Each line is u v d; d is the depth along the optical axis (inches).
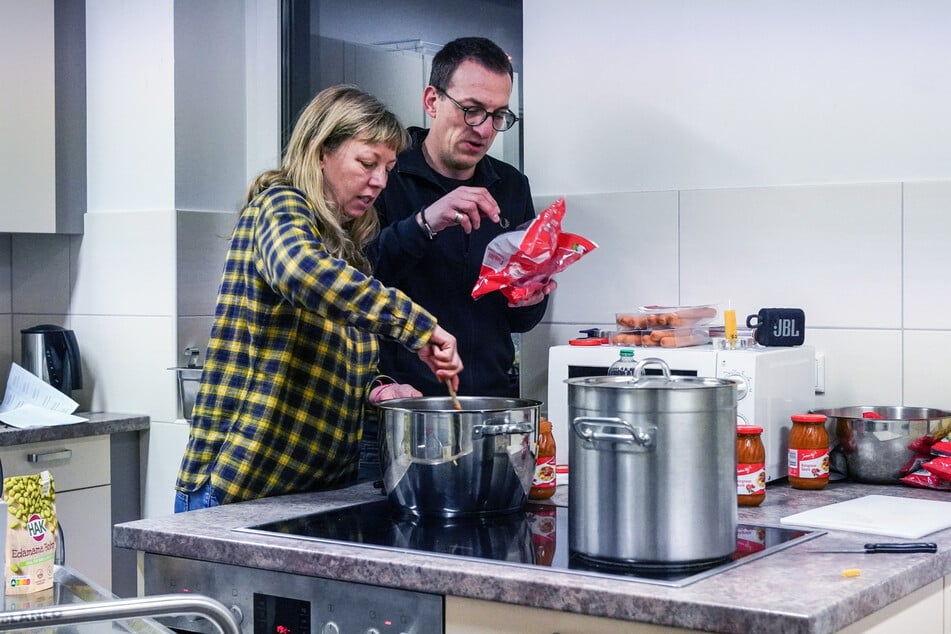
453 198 85.8
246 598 66.1
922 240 87.6
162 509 130.2
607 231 101.0
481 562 59.4
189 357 129.1
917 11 87.4
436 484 70.4
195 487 77.2
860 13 89.6
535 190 105.0
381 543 64.4
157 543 68.6
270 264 68.6
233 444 76.4
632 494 57.1
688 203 97.0
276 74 131.6
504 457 71.3
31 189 131.3
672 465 56.7
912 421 81.4
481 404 78.2
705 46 96.1
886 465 82.2
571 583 54.6
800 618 48.1
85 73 136.2
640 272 99.6
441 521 71.2
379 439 74.7
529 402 76.0
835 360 91.2
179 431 128.0
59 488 122.5
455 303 94.7
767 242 93.6
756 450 74.6
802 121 92.2
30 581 61.7
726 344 86.7
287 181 76.4
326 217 74.5
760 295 94.0
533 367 105.0
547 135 104.2
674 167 98.0
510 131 112.3
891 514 70.1
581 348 89.7
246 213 75.7
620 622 54.1
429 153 96.1
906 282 88.3
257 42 133.2
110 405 134.6
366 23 125.0
